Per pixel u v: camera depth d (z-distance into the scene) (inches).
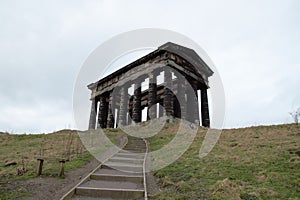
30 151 690.8
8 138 1092.5
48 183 326.0
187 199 279.3
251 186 318.7
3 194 267.3
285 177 349.4
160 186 343.6
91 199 281.4
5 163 505.7
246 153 522.0
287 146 555.2
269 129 879.1
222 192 297.0
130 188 321.1
